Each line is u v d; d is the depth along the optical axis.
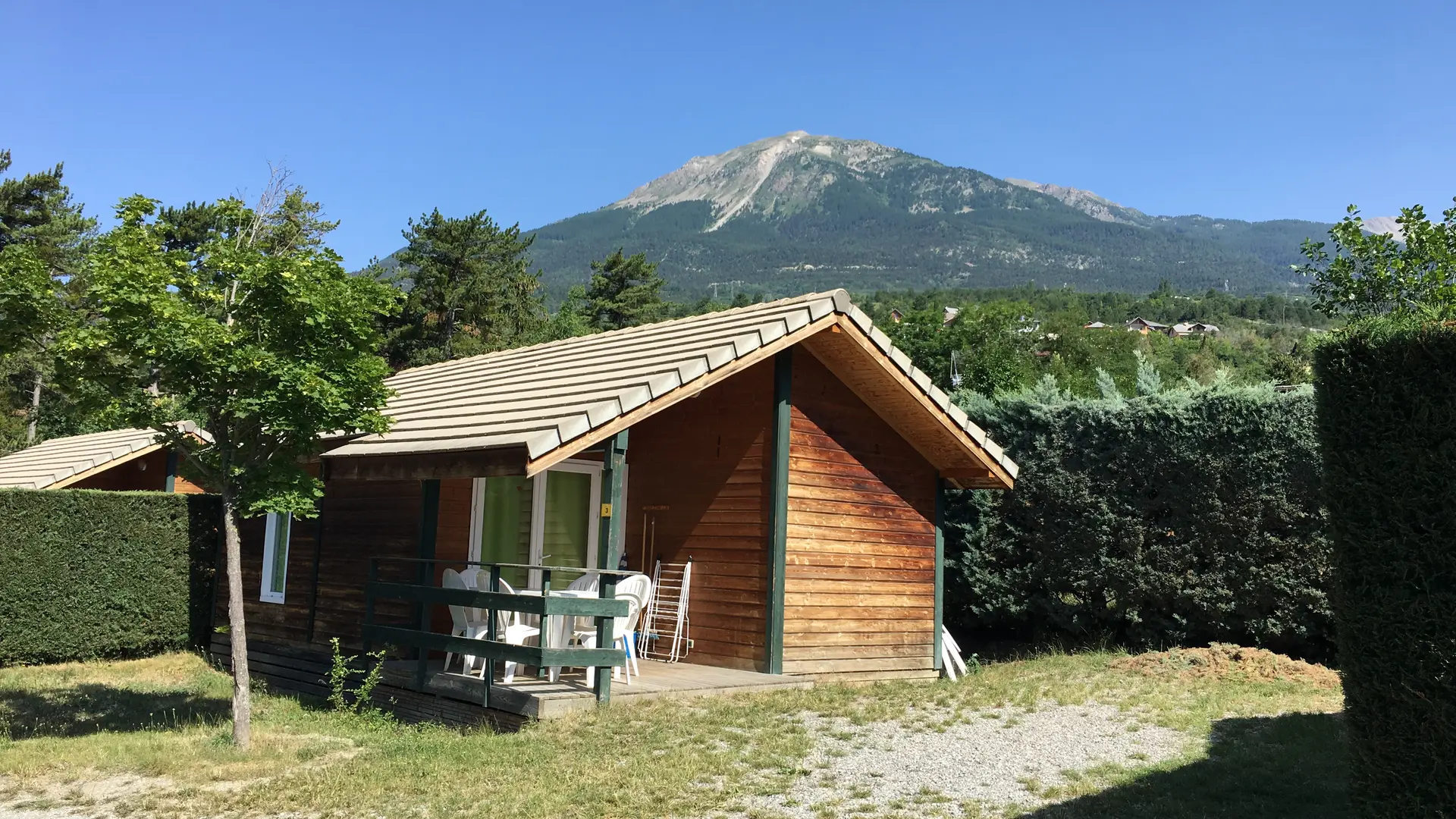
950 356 41.78
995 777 7.60
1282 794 6.98
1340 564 5.55
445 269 45.75
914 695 10.71
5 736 9.51
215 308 9.00
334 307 8.92
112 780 7.81
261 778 7.79
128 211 8.75
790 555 11.66
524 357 15.02
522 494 12.35
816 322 11.29
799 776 7.59
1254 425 12.62
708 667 11.78
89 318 9.88
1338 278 17.09
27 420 40.12
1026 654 14.79
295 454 9.41
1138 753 8.24
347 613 12.76
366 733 9.47
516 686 9.56
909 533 13.17
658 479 12.83
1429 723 5.10
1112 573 13.65
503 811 6.73
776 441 11.57
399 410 13.23
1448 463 5.08
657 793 7.07
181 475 20.86
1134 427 13.66
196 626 16.62
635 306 61.59
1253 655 11.65
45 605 15.20
